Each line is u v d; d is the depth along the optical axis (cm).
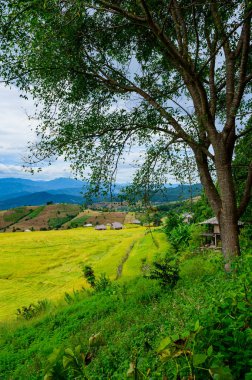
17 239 13525
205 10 1269
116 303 1658
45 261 8975
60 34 1101
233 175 1561
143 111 1292
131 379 282
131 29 1297
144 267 3503
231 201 1212
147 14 1020
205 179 1277
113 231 15650
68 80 1273
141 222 1184
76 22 1138
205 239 3625
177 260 1719
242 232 1809
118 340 915
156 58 1429
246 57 1191
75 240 12675
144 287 1755
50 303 2658
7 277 7394
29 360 1243
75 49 1228
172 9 1223
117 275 4619
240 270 774
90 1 1021
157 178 1198
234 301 485
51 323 1706
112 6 1033
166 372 403
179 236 3098
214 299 557
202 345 405
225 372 251
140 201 1179
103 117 1284
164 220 3391
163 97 1359
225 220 1218
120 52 1384
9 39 1002
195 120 1257
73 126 1239
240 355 384
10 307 4728
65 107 1276
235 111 1194
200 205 3462
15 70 1124
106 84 1320
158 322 909
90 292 2570
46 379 250
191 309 705
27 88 1193
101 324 1300
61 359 259
